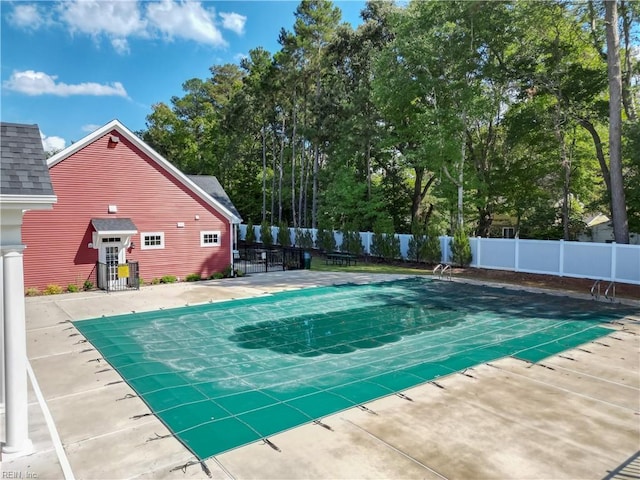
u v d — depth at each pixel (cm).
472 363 791
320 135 2962
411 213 3175
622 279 1524
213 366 790
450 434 523
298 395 647
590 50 2011
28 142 561
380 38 2864
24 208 487
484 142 2558
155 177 1755
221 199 2562
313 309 1273
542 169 2209
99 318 1173
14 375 482
